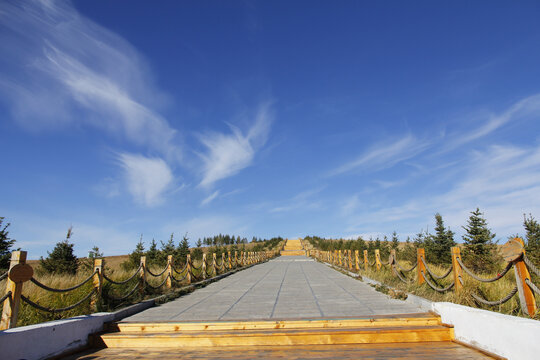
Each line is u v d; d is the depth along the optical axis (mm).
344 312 7457
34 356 5195
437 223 21547
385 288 10383
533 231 14508
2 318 5281
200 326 6711
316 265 25609
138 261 20844
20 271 5496
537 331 4469
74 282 9250
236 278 16625
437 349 5703
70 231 17625
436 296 7945
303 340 6160
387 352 5570
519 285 5555
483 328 5445
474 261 14734
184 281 13234
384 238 32625
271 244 68062
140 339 6352
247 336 6227
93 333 6562
